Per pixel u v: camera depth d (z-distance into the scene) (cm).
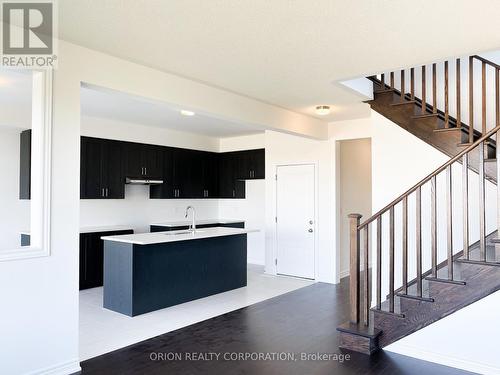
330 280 616
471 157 371
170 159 714
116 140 625
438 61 332
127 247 454
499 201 291
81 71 300
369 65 341
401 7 237
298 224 653
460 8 238
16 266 267
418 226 327
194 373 301
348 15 247
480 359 307
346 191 671
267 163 690
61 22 259
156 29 269
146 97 345
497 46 299
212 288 547
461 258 308
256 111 463
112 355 334
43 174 279
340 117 566
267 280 639
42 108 279
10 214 551
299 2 231
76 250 299
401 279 427
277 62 334
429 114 402
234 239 586
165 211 737
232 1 230
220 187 815
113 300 468
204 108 397
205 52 311
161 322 426
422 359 329
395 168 431
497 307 302
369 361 325
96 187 595
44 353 280
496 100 359
